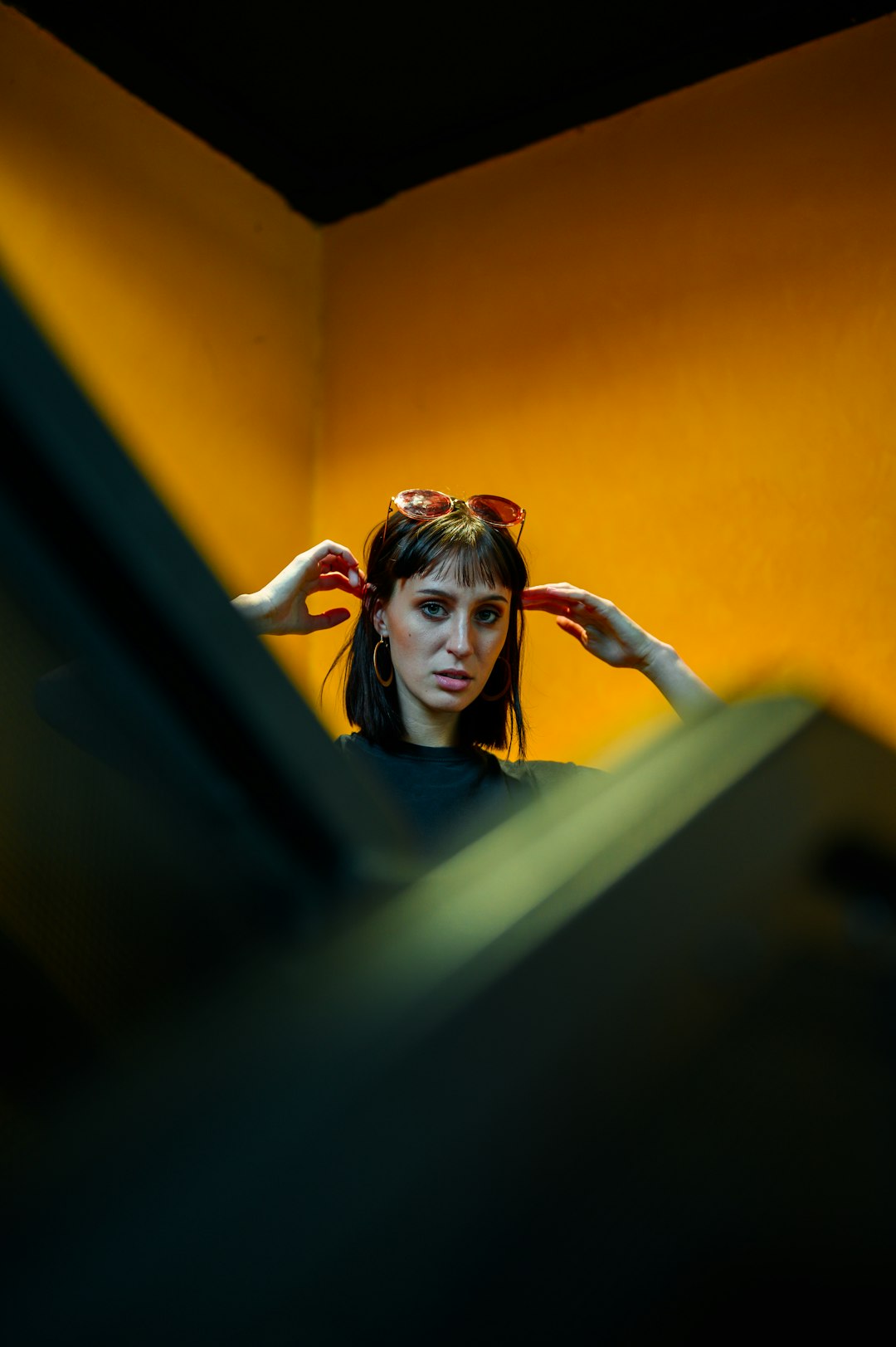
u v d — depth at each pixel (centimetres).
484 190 371
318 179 387
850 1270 35
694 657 306
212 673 32
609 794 35
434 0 321
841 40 321
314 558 176
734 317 322
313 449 386
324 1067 27
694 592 310
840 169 315
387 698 170
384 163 378
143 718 33
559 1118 29
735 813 35
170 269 357
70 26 337
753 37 327
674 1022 32
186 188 366
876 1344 35
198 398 356
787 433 308
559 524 335
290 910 33
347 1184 26
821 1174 35
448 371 365
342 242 397
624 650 200
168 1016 32
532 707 321
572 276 350
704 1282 31
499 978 29
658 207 340
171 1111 27
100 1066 32
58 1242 25
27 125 330
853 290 307
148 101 360
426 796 158
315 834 33
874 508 292
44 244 328
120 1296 24
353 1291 26
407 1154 27
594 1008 30
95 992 33
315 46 337
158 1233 25
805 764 37
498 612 166
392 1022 28
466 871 32
